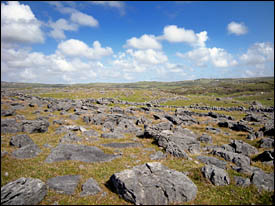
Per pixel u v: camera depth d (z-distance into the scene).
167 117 66.44
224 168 23.14
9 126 36.19
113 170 21.05
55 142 30.69
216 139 42.06
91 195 15.75
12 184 14.34
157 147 31.23
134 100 161.88
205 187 18.02
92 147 27.73
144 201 14.70
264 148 34.22
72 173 19.59
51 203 14.45
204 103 150.38
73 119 55.16
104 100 126.25
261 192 17.06
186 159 25.70
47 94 165.25
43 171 19.38
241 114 98.94
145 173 17.39
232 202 15.73
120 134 38.50
